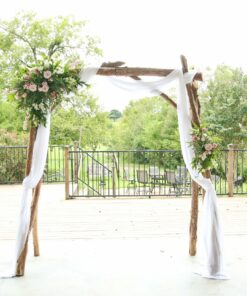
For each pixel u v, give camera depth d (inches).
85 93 552.7
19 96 143.3
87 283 135.7
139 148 683.4
